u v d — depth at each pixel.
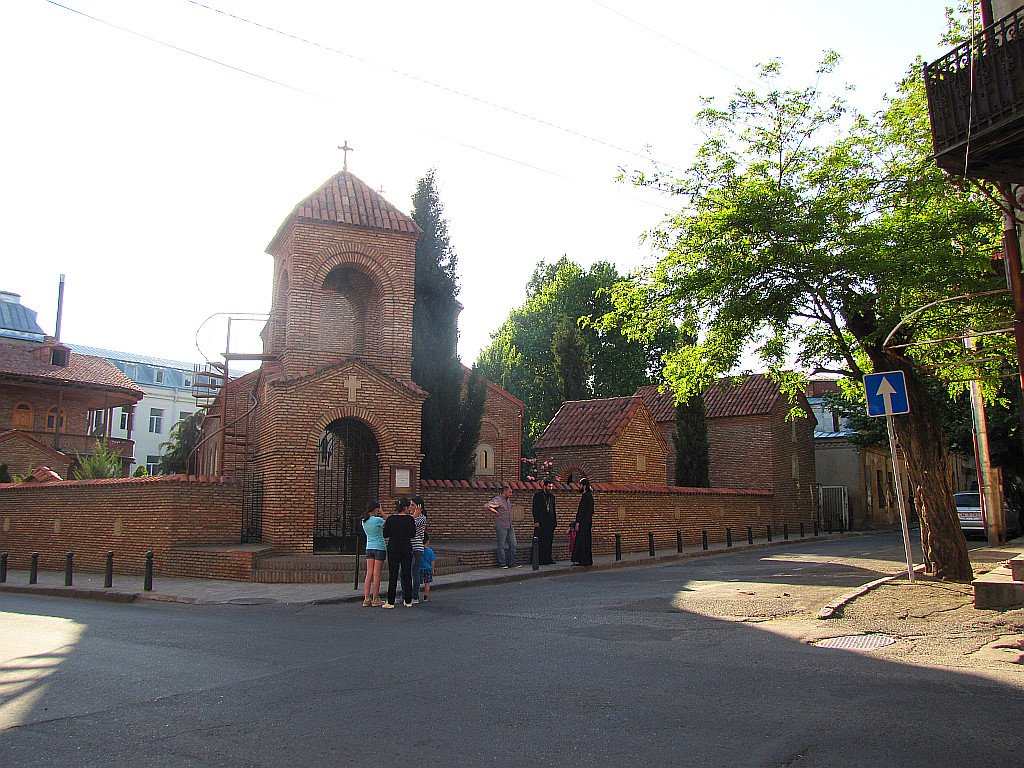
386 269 21.69
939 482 14.32
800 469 36.44
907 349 15.08
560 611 12.28
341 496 21.81
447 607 13.20
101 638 10.18
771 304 14.23
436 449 22.48
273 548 18.70
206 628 11.05
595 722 6.02
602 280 50.50
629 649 8.99
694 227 14.83
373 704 6.61
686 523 27.73
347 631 10.65
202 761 5.24
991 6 11.31
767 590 13.80
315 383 19.78
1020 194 11.70
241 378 25.72
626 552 24.58
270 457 19.67
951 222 13.44
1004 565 15.16
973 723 5.87
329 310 23.80
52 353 43.38
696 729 5.80
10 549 24.53
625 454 29.59
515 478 31.88
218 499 19.52
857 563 18.75
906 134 14.28
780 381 17.77
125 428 65.56
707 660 8.30
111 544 20.55
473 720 6.10
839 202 13.97
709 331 15.62
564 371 45.47
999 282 13.19
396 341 21.50
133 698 6.89
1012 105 9.16
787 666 7.93
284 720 6.16
